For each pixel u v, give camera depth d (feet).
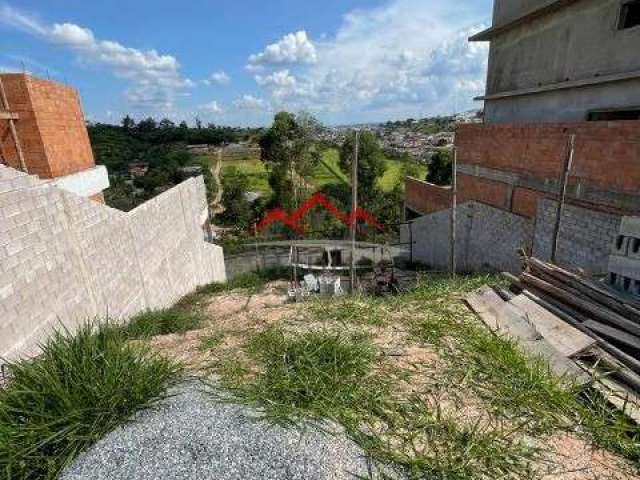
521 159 26.55
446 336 11.34
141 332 14.70
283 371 9.01
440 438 7.20
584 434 7.38
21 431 6.69
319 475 6.09
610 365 9.33
